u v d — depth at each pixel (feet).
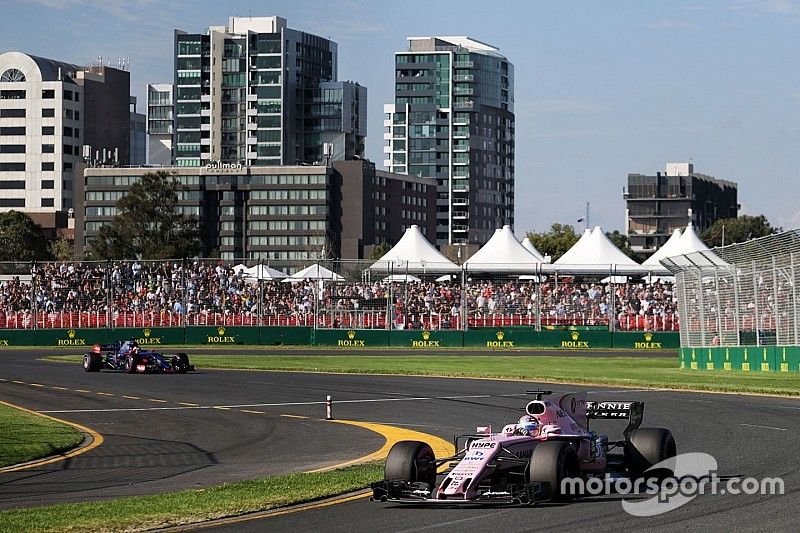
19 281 254.88
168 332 250.78
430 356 212.43
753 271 161.17
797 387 129.18
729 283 166.30
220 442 87.76
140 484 65.31
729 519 47.93
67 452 82.33
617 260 270.46
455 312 252.21
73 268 255.91
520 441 55.11
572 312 252.01
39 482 66.49
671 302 253.85
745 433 83.66
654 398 118.11
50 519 50.34
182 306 251.39
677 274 181.88
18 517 50.98
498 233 279.49
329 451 80.94
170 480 67.00
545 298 256.52
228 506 53.11
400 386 140.15
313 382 148.36
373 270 248.11
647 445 59.93
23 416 106.73
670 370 169.99
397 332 246.06
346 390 135.13
